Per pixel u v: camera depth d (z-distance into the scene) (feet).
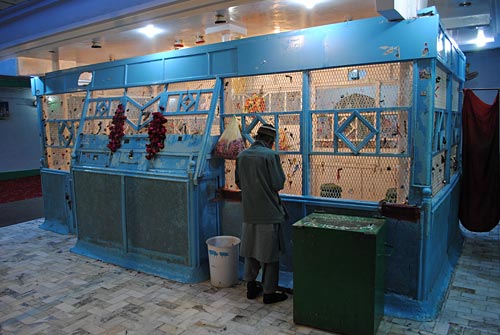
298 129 12.39
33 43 17.38
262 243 11.03
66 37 16.30
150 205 14.07
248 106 13.39
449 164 14.37
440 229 12.28
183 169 13.33
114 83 17.15
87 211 16.42
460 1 14.66
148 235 14.29
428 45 9.98
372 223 9.95
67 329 10.25
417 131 10.40
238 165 11.53
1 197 30.60
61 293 12.46
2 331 10.21
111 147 15.76
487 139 16.84
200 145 13.32
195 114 14.14
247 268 11.65
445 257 13.74
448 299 11.61
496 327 9.95
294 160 12.57
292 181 12.66
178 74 14.89
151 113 15.43
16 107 41.86
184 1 11.89
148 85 15.93
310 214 11.35
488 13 16.37
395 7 9.16
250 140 13.17
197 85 14.92
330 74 11.70
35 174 44.16
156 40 17.56
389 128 10.81
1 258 15.97
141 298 11.96
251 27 15.71
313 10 13.30
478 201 17.12
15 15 17.13
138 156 14.82
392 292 10.96
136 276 13.79
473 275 13.52
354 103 11.39
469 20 16.92
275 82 12.83
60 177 19.74
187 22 14.61
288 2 12.32
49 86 20.47
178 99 14.88
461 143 17.81
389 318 10.44
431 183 10.94
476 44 20.76
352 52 11.02
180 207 13.24
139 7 12.71
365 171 11.44
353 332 9.47
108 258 15.43
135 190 14.48
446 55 12.07
